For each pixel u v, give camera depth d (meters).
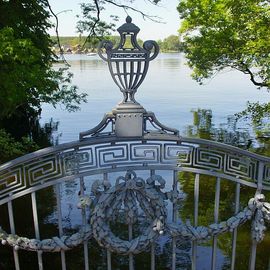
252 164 4.43
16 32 9.27
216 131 17.50
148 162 4.35
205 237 4.46
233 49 12.80
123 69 4.02
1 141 11.18
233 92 30.05
